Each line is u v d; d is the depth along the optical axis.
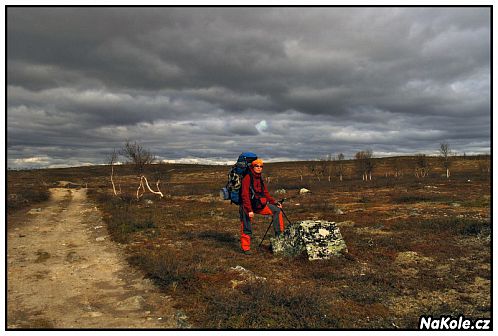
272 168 123.75
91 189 56.91
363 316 5.17
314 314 5.06
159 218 15.83
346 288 6.32
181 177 111.75
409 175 77.31
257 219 15.82
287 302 5.42
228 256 8.61
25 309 5.45
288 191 39.06
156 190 45.50
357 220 14.12
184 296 5.84
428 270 7.44
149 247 9.81
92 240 11.55
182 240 10.95
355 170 93.00
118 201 26.55
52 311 5.36
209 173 122.56
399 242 9.72
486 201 19.34
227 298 5.48
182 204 24.48
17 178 91.56
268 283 6.26
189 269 7.11
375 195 28.31
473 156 110.50
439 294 6.07
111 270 7.76
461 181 44.03
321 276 7.08
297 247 8.55
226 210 19.72
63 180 91.44
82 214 20.08
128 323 4.84
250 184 8.76
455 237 10.33
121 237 11.30
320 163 83.56
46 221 17.00
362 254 8.66
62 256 9.24
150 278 6.96
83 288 6.54
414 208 17.94
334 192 34.53
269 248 9.48
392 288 6.36
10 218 17.44
